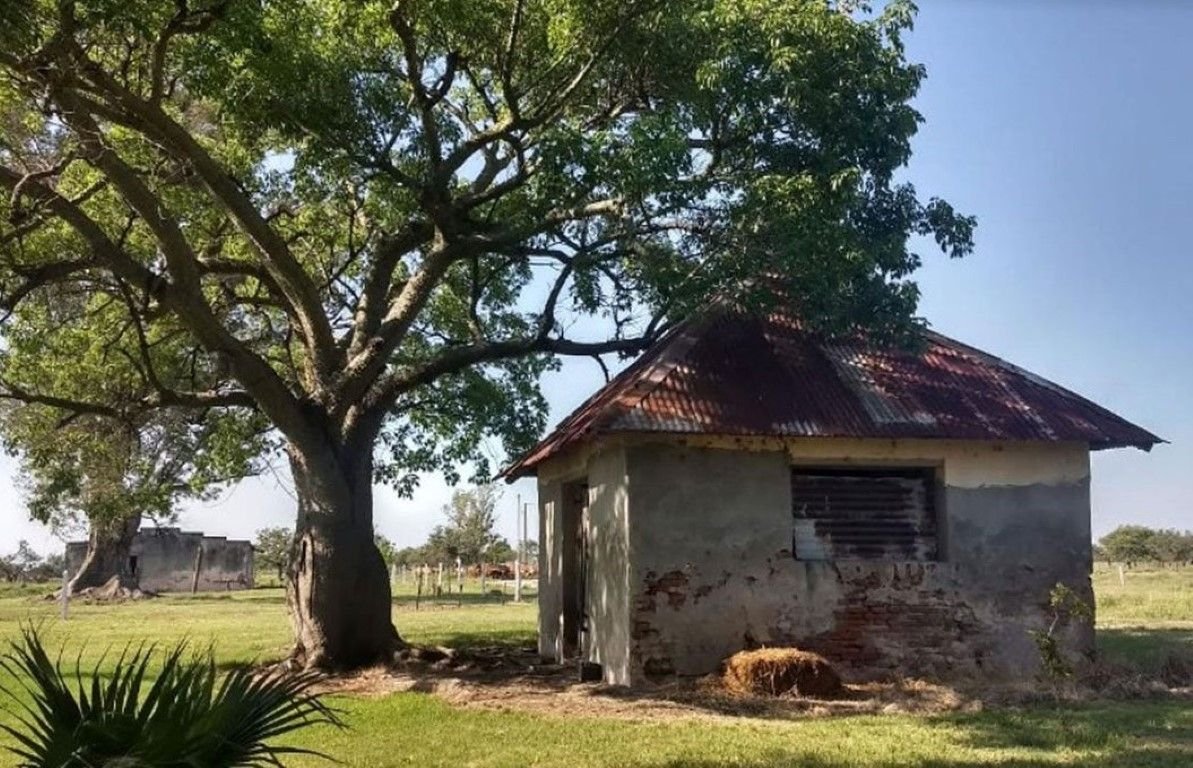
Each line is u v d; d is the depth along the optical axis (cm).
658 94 1483
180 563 6562
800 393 1452
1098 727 1063
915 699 1266
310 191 1848
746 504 1415
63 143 1628
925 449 1466
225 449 2177
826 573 1424
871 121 1333
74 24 1168
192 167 1524
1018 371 1577
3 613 3534
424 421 2259
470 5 1428
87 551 5909
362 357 1602
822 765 900
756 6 1309
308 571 1584
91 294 1970
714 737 1030
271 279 1822
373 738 1045
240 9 1248
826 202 1294
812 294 1316
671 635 1379
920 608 1434
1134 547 7625
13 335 1920
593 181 1292
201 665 549
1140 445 1488
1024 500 1479
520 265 1970
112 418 1978
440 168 1555
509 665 1717
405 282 1922
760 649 1352
